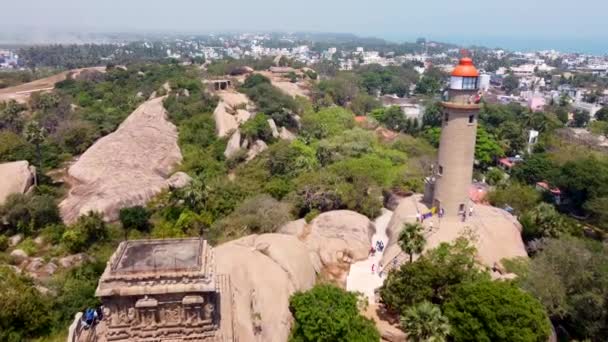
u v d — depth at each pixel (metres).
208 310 30.72
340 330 36.56
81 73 185.25
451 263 42.72
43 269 57.69
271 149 86.50
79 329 33.28
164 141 98.56
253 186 74.12
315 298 38.94
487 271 45.03
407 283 42.38
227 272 39.75
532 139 131.88
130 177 82.50
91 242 64.06
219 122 109.06
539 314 36.66
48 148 101.62
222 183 73.88
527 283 44.97
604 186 81.81
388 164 80.62
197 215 64.06
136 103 135.25
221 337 31.11
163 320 30.33
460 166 55.62
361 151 90.75
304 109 134.50
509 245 55.31
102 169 87.31
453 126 54.69
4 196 75.75
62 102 135.00
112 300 29.56
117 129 111.81
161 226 66.38
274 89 134.25
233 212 65.25
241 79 170.25
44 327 41.75
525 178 99.62
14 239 66.25
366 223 61.22
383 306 45.66
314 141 102.06
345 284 50.16
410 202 64.00
